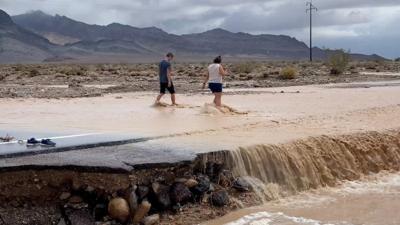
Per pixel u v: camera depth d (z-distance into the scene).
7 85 40.91
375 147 14.06
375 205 10.61
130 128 14.58
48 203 9.38
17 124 15.62
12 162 9.66
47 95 28.50
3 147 11.05
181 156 10.49
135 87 34.72
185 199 9.87
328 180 12.38
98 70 71.94
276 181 11.61
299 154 12.34
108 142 11.84
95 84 41.53
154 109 20.45
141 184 9.63
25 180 9.39
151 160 10.08
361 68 71.00
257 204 10.47
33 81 47.06
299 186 11.79
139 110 20.05
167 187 9.85
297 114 18.31
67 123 15.88
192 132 13.82
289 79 45.47
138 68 83.88
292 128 14.88
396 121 16.77
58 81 46.59
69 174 9.49
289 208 10.34
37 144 11.41
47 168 9.45
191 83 40.50
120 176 9.43
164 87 21.72
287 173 11.83
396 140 14.73
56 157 10.21
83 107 21.44
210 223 9.41
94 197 9.42
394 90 30.72
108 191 9.38
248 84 38.28
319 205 10.59
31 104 23.03
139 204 9.40
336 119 17.06
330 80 43.03
